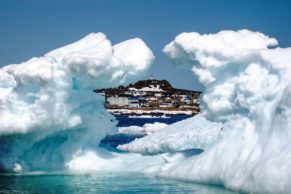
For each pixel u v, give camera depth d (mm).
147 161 24531
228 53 19562
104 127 24859
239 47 20766
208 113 20578
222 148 19156
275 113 16906
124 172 23109
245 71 19172
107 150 26141
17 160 22906
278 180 14734
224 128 19938
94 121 24219
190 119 32344
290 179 14414
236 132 19062
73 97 22703
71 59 21469
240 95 18797
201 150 23062
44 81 21312
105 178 21312
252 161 16938
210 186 18781
